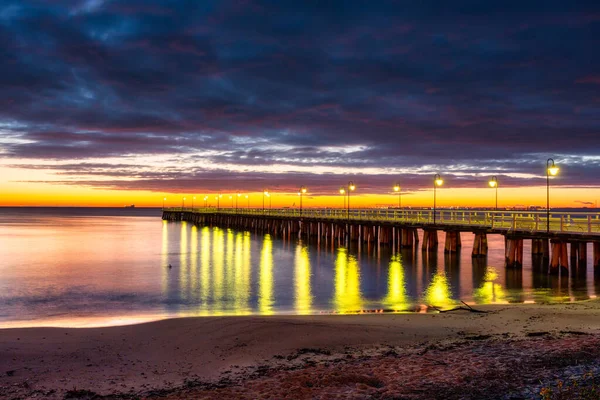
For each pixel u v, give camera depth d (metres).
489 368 10.17
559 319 15.89
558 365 10.15
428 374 9.95
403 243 43.59
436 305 21.06
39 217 182.88
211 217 106.56
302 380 9.98
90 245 56.06
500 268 32.41
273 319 16.84
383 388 9.23
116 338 14.66
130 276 31.23
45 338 14.67
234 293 24.97
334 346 13.45
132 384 10.68
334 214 56.50
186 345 13.89
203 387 10.17
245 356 12.76
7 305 22.12
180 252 47.59
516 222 31.50
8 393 10.16
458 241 38.22
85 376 11.31
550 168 28.11
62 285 27.72
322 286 26.80
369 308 20.66
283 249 49.47
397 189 48.88
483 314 17.38
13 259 41.53
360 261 37.62
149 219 165.88
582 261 29.23
